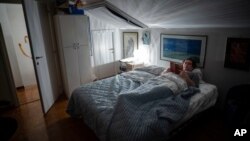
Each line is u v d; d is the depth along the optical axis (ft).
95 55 14.53
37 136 7.56
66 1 10.39
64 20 10.33
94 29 13.89
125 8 9.48
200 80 8.91
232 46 7.88
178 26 10.00
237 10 5.84
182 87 7.84
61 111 9.83
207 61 9.20
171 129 5.97
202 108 7.48
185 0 5.98
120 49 16.16
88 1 10.47
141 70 11.12
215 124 8.06
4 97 10.02
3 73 9.68
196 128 7.77
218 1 5.44
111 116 5.91
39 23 9.53
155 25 11.30
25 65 13.29
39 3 9.71
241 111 6.45
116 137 5.12
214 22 7.62
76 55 11.37
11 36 12.42
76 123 8.55
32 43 8.39
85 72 12.16
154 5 7.52
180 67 9.43
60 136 7.55
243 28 7.45
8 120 5.53
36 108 10.18
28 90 12.98
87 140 7.27
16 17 12.38
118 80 9.43
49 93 10.19
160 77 8.69
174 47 10.87
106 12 11.39
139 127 5.10
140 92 6.93
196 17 7.49
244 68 7.64
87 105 7.05
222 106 8.97
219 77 8.84
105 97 7.46
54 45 11.62
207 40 8.96
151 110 6.08
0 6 11.63
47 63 10.34
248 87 7.16
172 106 6.38
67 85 11.43
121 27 14.83
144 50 13.48
